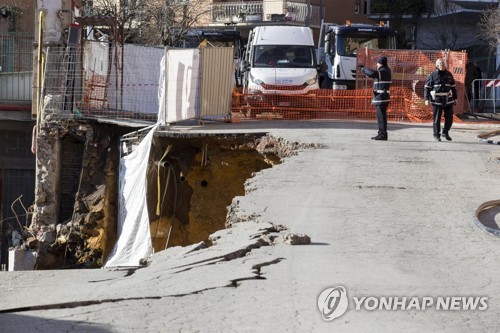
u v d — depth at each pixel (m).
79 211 26.48
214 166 25.08
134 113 27.31
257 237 12.56
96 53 27.44
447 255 11.83
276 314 8.73
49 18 28.83
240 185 25.08
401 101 33.06
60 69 27.44
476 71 43.62
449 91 25.47
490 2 50.81
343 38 38.31
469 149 23.69
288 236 12.37
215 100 28.08
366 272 10.62
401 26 56.66
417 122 32.47
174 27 44.78
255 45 34.84
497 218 14.96
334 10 67.50
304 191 16.72
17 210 35.78
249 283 10.02
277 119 31.86
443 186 17.78
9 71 39.72
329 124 29.11
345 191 16.81
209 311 8.85
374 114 32.38
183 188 25.38
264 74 33.09
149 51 27.31
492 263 11.35
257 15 62.84
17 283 10.62
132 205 24.05
